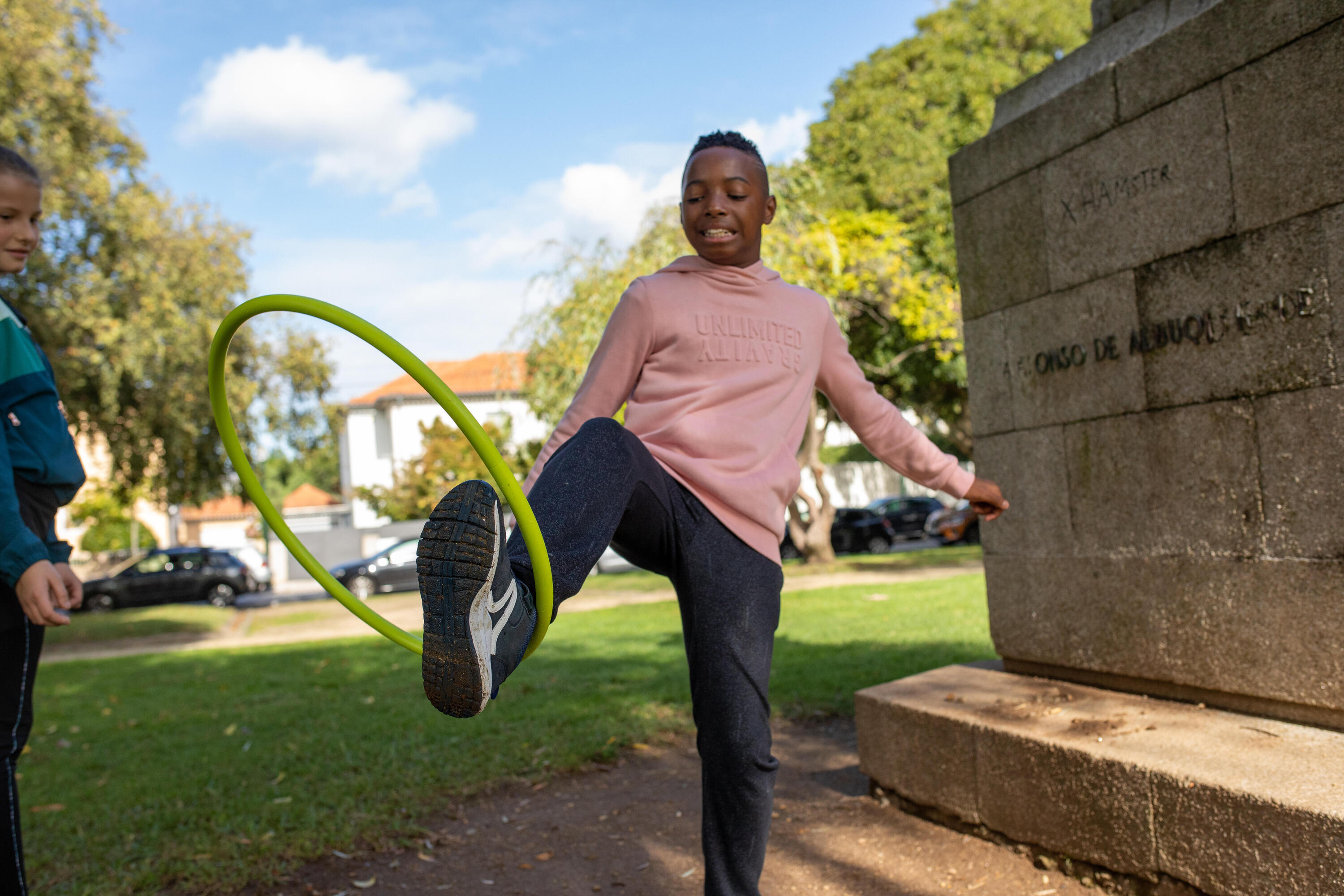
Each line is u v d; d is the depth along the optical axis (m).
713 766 1.82
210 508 45.91
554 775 3.84
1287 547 2.42
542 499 1.51
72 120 12.84
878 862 2.75
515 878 2.84
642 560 1.83
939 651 5.87
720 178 1.84
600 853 3.01
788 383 1.91
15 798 2.12
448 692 1.30
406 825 3.27
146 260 13.74
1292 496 2.41
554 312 12.93
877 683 5.08
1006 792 2.69
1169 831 2.21
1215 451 2.61
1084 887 2.44
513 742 4.28
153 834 3.31
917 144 17.41
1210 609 2.63
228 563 21.77
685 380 1.84
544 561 1.35
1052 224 3.17
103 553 32.50
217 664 8.91
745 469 1.80
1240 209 2.52
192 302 14.82
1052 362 3.18
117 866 3.03
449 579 1.27
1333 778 2.04
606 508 1.53
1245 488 2.53
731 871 1.86
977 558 15.96
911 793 3.07
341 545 31.62
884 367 17.78
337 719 5.20
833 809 3.25
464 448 29.36
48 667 9.97
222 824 3.35
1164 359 2.77
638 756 4.10
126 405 14.95
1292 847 1.94
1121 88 2.89
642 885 2.75
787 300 1.96
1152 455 2.81
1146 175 2.81
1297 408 2.39
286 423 17.11
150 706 6.46
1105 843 2.38
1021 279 3.31
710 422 1.80
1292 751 2.24
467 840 3.16
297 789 3.75
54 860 3.12
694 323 1.84
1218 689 2.61
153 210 13.90
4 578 2.00
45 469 2.21
